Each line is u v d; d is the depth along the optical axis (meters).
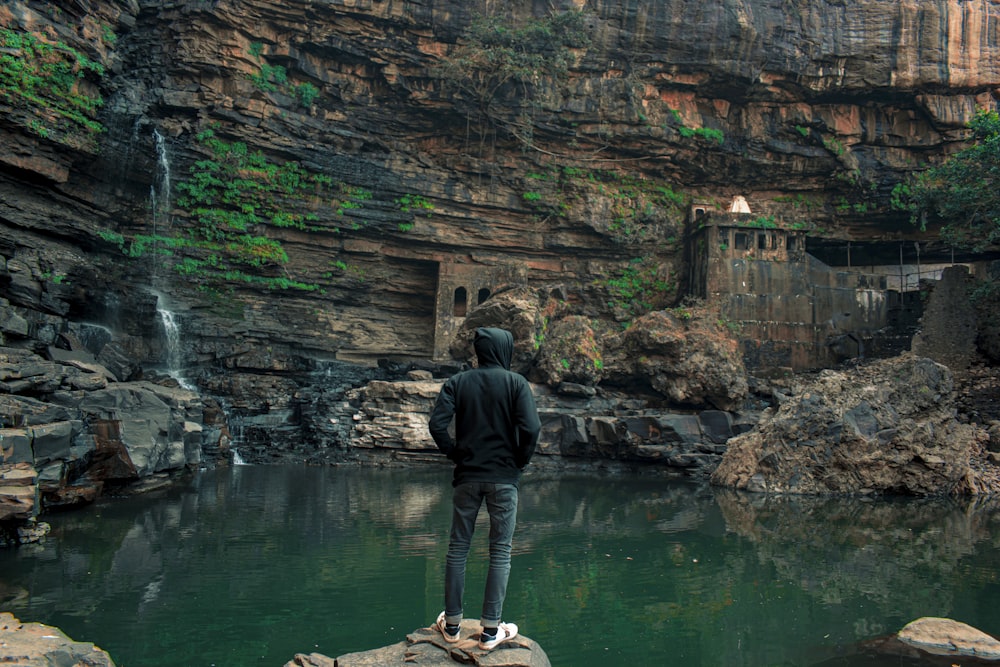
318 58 33.00
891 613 7.40
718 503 15.73
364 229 33.66
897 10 36.66
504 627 4.31
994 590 8.30
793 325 32.09
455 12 33.44
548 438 23.19
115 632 6.53
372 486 17.25
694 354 25.98
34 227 23.27
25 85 22.45
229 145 30.34
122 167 26.69
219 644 6.25
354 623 6.90
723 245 32.59
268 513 13.03
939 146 38.25
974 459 19.44
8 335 17.69
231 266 30.86
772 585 8.55
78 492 13.09
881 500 16.69
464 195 35.41
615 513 14.09
